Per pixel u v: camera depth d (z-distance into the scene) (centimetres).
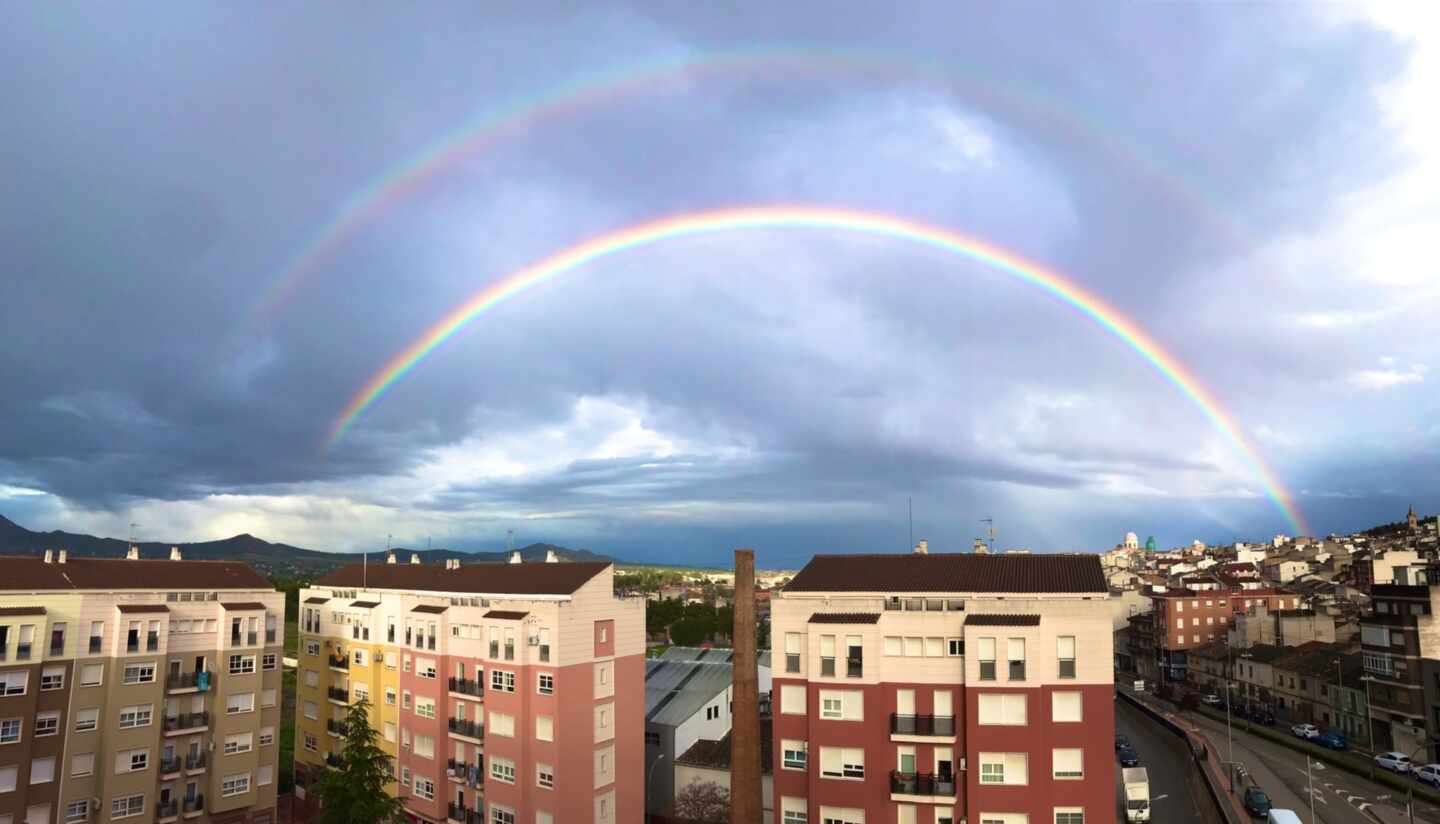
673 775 8731
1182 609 18562
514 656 7694
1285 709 13750
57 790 7056
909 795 6256
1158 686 17862
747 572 7250
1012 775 6147
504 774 7706
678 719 8950
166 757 7706
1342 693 12088
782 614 6881
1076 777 6078
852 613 6694
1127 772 8638
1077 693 6153
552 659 7469
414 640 8644
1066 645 6219
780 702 6825
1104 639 6153
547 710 7462
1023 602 6388
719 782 8512
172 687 7781
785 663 6838
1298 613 16050
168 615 7794
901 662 6481
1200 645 18012
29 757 6912
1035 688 6150
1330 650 13688
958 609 6550
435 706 8319
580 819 7481
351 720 7419
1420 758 10431
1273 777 9906
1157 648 19175
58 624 7175
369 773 7175
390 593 9131
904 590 6738
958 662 6381
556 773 7350
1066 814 6069
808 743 6600
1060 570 6869
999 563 7106
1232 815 7725
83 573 7844
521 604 7800
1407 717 10650
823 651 6612
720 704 9594
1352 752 11294
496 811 7744
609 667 7900
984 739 6197
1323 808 8525
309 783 9850
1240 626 16612
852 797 6419
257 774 8262
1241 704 15188
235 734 8138
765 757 8750
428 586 9156
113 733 7369
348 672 9475
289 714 12975
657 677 10250
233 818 8062
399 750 8694
